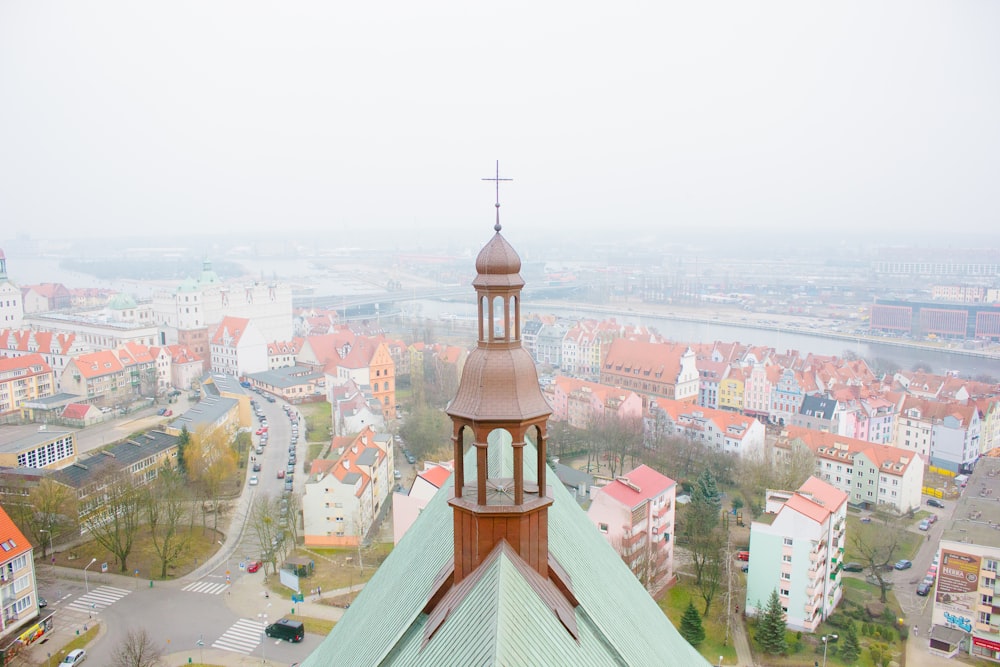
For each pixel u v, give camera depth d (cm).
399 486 14050
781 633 8850
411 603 3850
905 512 12638
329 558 11362
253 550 11700
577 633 3419
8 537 9244
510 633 2983
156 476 13512
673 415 15838
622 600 4319
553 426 16350
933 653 8969
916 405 16088
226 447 14225
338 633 4803
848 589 10450
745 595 10031
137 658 8331
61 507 11575
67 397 18700
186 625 9612
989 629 8838
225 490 13925
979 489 10925
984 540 9069
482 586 3262
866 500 12975
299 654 9000
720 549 10581
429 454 15325
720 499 12938
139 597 10325
